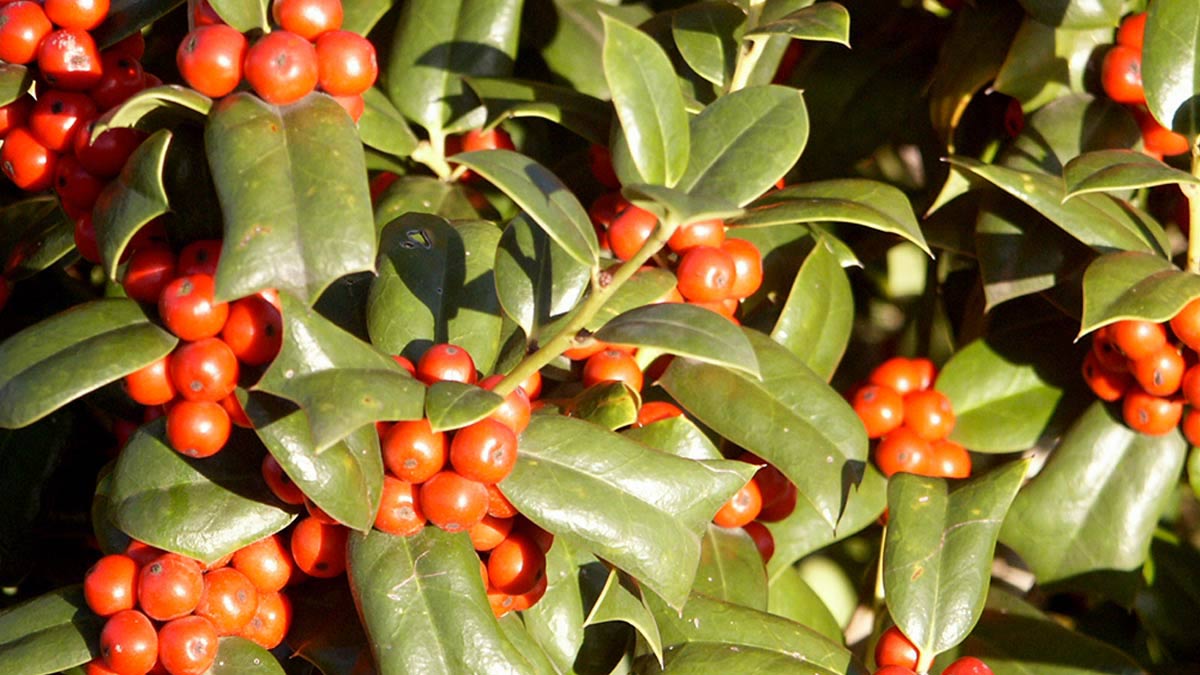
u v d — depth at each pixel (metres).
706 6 0.45
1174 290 0.43
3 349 0.37
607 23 0.38
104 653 0.38
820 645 0.42
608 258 0.43
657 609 0.42
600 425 0.40
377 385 0.36
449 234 0.42
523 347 0.41
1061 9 0.46
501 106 0.45
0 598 0.46
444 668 0.38
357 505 0.37
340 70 0.38
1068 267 0.46
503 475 0.37
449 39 0.46
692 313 0.37
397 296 0.41
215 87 0.37
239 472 0.39
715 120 0.40
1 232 0.46
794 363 0.43
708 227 0.41
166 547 0.38
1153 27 0.44
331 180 0.36
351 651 0.40
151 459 0.39
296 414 0.37
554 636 0.41
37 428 0.45
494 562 0.39
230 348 0.37
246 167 0.36
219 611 0.39
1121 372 0.46
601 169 0.45
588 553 0.42
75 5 0.39
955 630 0.41
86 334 0.37
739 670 0.41
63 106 0.39
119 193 0.37
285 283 0.36
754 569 0.44
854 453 0.42
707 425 0.43
